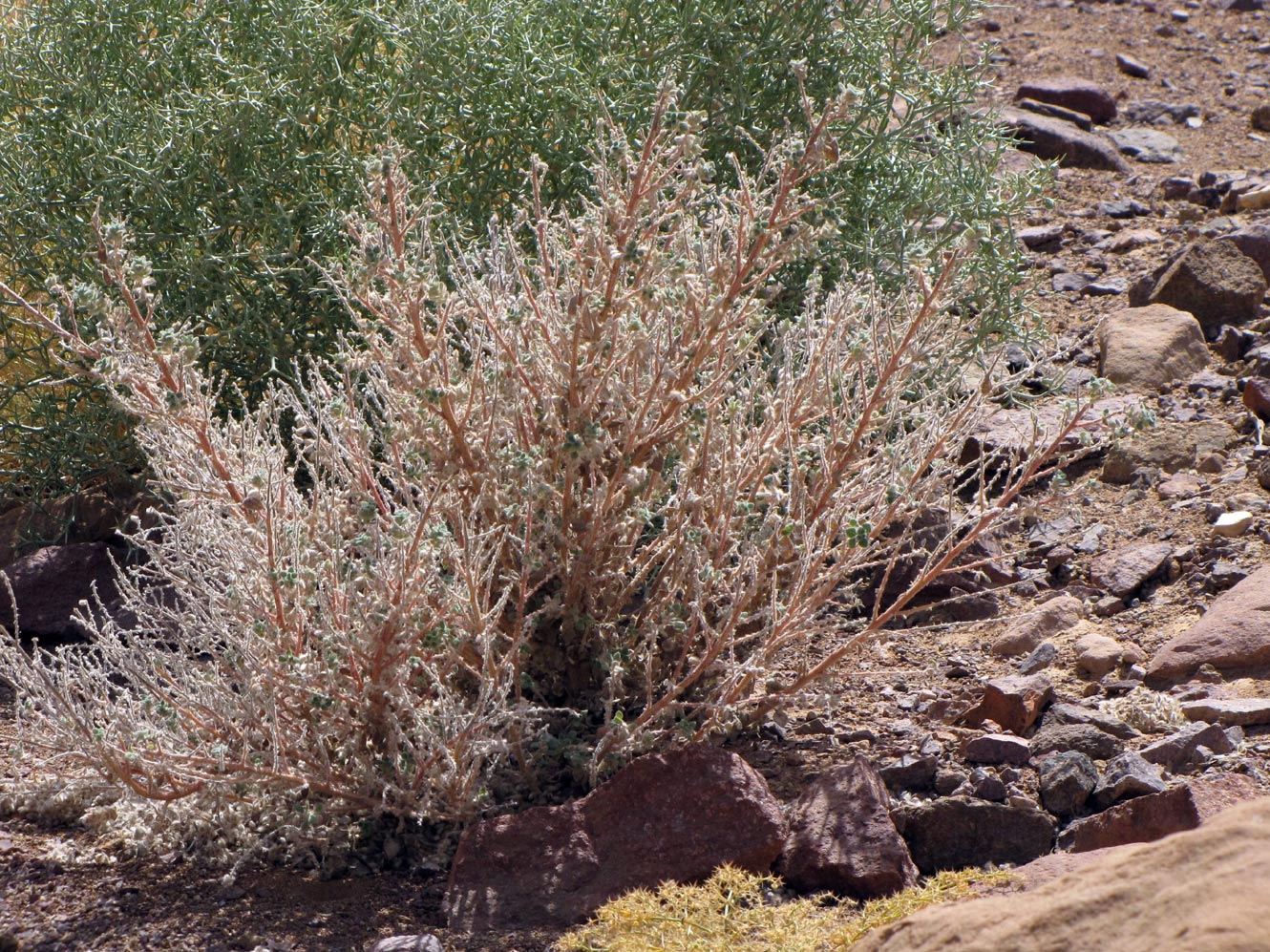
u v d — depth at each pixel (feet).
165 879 10.14
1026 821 10.16
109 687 11.67
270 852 10.30
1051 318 21.16
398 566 9.76
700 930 8.80
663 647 11.60
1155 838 9.58
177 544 11.46
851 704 12.59
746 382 13.52
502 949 9.11
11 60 16.53
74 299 10.08
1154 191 26.05
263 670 10.09
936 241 17.19
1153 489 16.17
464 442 10.70
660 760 10.08
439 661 10.94
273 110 15.84
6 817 11.01
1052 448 11.21
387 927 9.51
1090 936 7.04
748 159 17.62
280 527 10.30
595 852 9.82
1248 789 9.95
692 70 17.26
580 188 16.47
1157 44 34.68
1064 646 13.34
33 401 16.90
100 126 15.60
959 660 13.44
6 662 11.59
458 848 9.91
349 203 15.62
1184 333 19.35
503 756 10.87
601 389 10.87
